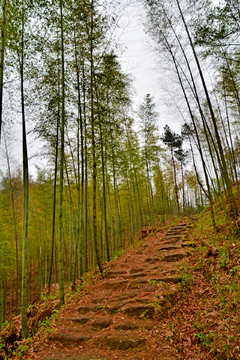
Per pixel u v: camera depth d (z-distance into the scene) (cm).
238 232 562
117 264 744
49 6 547
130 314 394
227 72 811
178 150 2234
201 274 477
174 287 440
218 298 361
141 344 308
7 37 512
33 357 345
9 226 1259
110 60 671
